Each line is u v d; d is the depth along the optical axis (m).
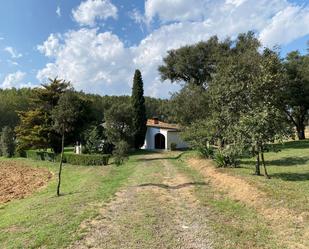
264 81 15.81
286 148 33.31
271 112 14.62
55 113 16.31
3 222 10.98
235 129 15.42
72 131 36.78
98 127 39.44
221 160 20.09
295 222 8.73
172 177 18.47
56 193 16.00
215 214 10.30
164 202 12.16
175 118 30.53
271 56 16.97
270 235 8.14
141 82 46.94
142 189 14.91
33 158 39.59
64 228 9.12
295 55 42.03
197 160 25.73
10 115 72.94
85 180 19.84
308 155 25.61
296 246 7.34
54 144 38.22
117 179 18.72
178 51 46.94
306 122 52.09
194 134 26.20
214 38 45.22
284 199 10.58
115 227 9.17
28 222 10.17
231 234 8.34
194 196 12.92
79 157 31.00
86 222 9.69
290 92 38.69
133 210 11.04
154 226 9.20
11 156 43.97
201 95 29.05
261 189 12.03
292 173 16.83
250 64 26.47
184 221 9.64
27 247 7.84
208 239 8.05
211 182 15.98
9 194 18.83
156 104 92.38
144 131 46.75
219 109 18.53
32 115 37.28
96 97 88.94
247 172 17.22
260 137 14.46
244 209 10.67
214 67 43.97
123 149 27.66
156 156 35.78
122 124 37.66
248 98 16.47
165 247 7.60
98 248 7.63
